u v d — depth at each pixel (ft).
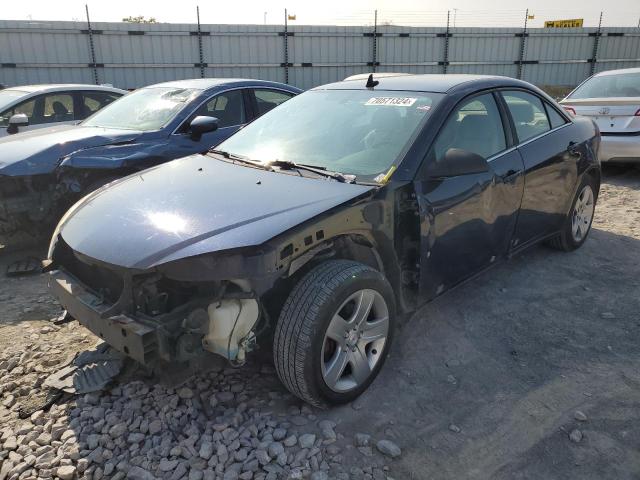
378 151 10.85
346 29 70.64
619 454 8.39
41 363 10.78
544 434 8.84
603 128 26.45
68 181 16.34
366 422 9.12
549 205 14.53
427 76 13.66
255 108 21.27
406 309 10.81
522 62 79.87
